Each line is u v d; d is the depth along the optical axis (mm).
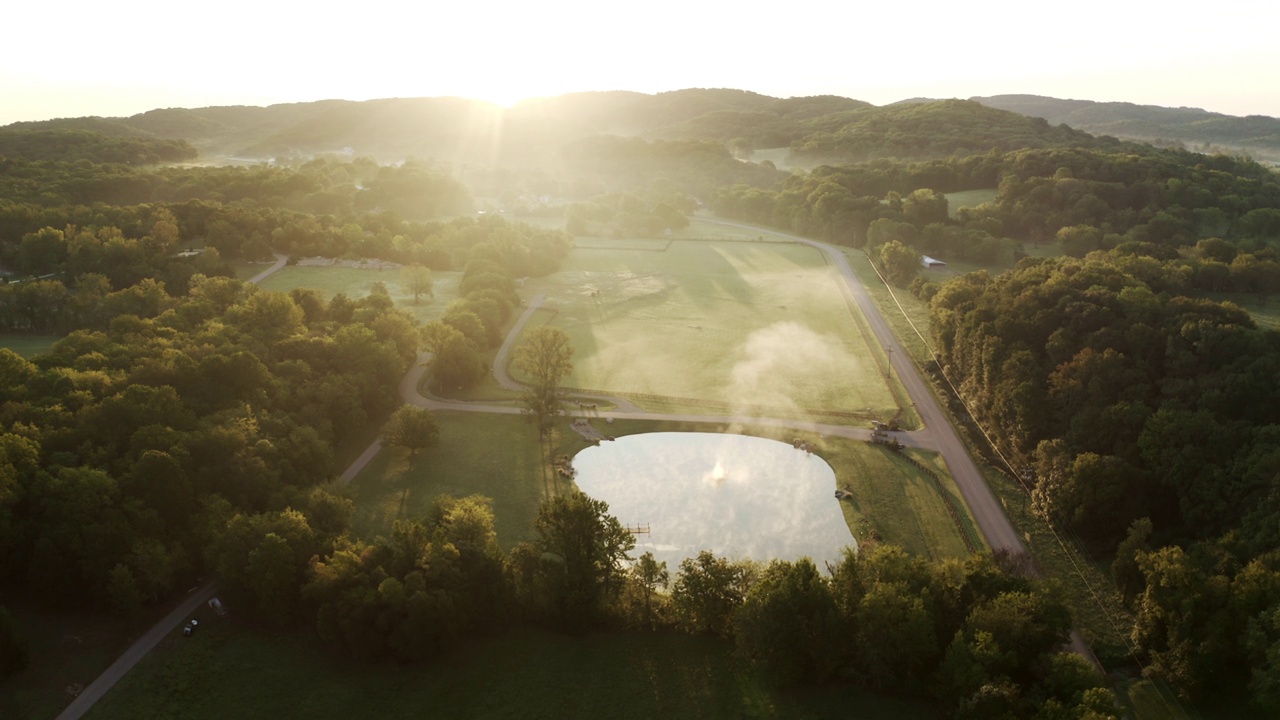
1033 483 147125
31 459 112375
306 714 95625
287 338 177500
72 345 162375
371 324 196500
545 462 157500
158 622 107312
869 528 135125
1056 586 101250
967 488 147875
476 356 191500
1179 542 124125
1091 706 84312
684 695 99938
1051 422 153500
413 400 182500
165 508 115250
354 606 101375
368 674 101500
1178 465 128500
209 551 110188
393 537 112688
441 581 105125
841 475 152250
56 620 105000
